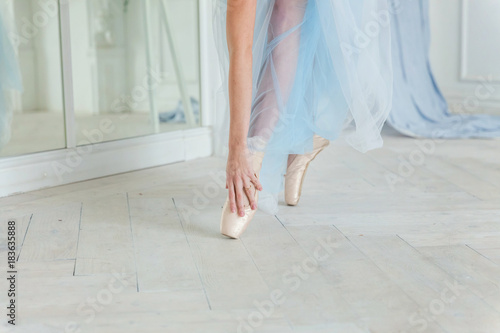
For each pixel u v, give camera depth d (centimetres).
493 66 366
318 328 112
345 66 163
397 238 162
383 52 168
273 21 164
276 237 162
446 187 214
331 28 163
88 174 225
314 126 172
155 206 191
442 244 157
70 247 155
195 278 135
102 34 241
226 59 180
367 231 167
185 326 113
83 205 193
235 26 151
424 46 351
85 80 232
